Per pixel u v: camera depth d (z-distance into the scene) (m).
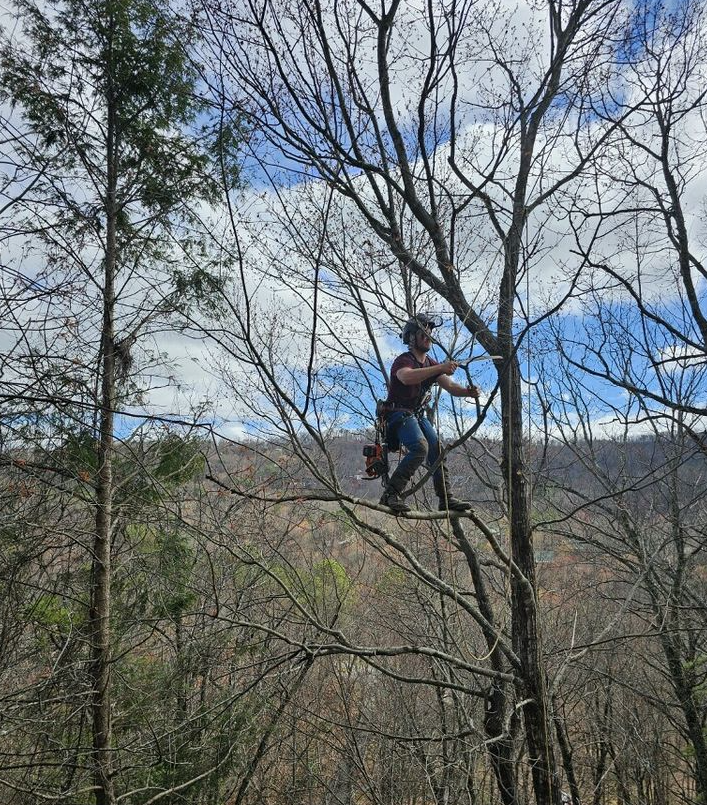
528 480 6.16
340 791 11.35
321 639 8.84
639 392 7.06
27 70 8.83
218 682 10.82
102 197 9.41
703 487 9.91
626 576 11.27
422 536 9.88
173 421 3.93
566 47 5.66
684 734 10.28
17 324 6.95
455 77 5.41
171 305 8.86
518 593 6.04
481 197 5.82
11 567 8.20
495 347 5.89
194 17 4.59
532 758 5.98
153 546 10.55
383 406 5.01
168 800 8.77
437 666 9.75
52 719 8.43
